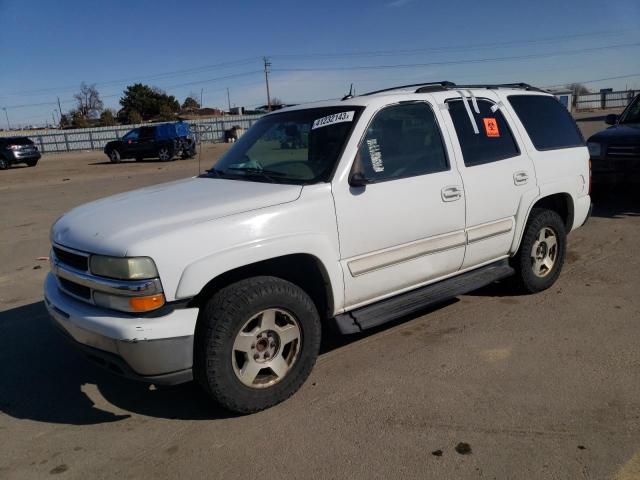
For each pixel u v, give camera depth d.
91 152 47.41
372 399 3.52
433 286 4.32
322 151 3.82
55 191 15.84
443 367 3.89
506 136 4.78
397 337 4.44
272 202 3.42
